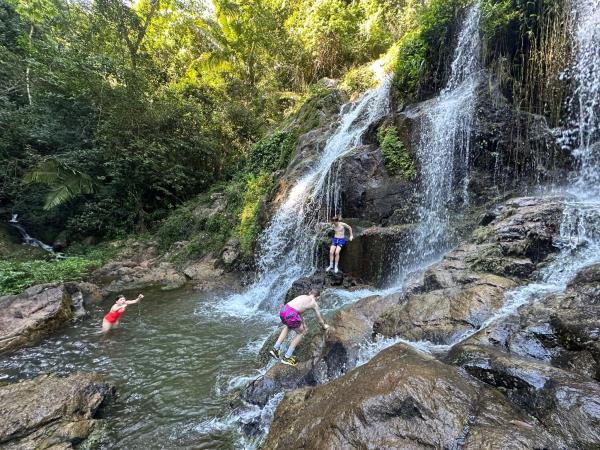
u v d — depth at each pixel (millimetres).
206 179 18438
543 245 5590
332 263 8570
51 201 14039
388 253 8047
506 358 3162
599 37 7375
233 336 7082
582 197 7145
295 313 4992
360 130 11609
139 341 6938
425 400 2639
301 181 11781
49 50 14578
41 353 6477
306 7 19547
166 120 16938
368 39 16844
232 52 21656
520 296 4535
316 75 19062
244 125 19328
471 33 9492
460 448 2270
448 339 4242
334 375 4527
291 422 3277
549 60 8133
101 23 15414
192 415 4613
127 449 4012
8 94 15391
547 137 8000
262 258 11078
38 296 7934
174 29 21328
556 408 2518
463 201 8406
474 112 8531
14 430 3879
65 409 4316
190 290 10461
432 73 10797
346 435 2586
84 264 11750
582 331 3268
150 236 15695
